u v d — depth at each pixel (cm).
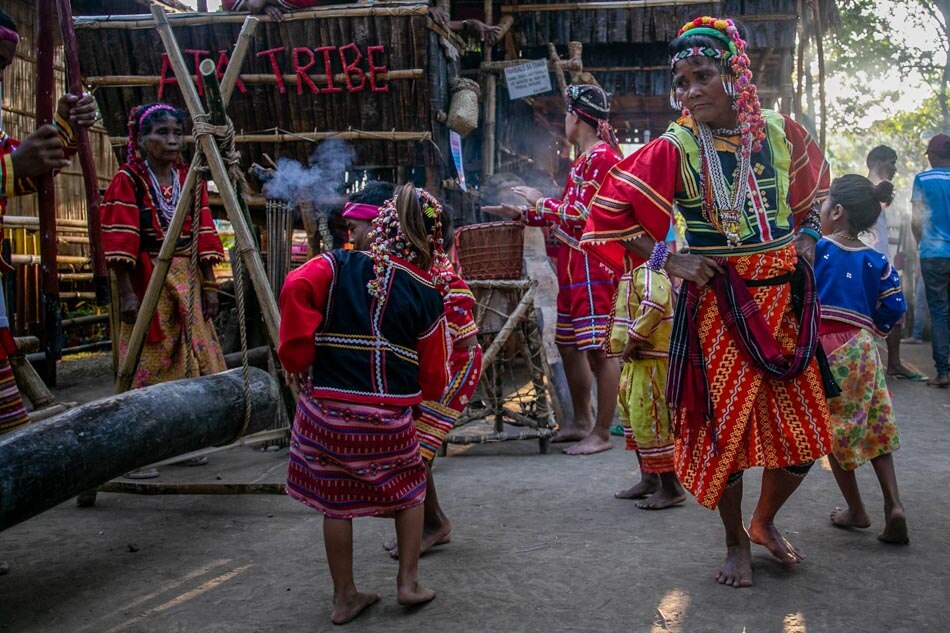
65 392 730
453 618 279
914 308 1023
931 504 388
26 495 281
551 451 515
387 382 282
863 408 340
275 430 443
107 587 314
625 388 399
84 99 371
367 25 585
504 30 789
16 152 307
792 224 303
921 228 705
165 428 345
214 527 383
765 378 293
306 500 284
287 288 275
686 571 314
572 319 512
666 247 294
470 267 518
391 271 287
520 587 303
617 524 372
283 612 289
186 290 468
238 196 402
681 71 292
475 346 343
